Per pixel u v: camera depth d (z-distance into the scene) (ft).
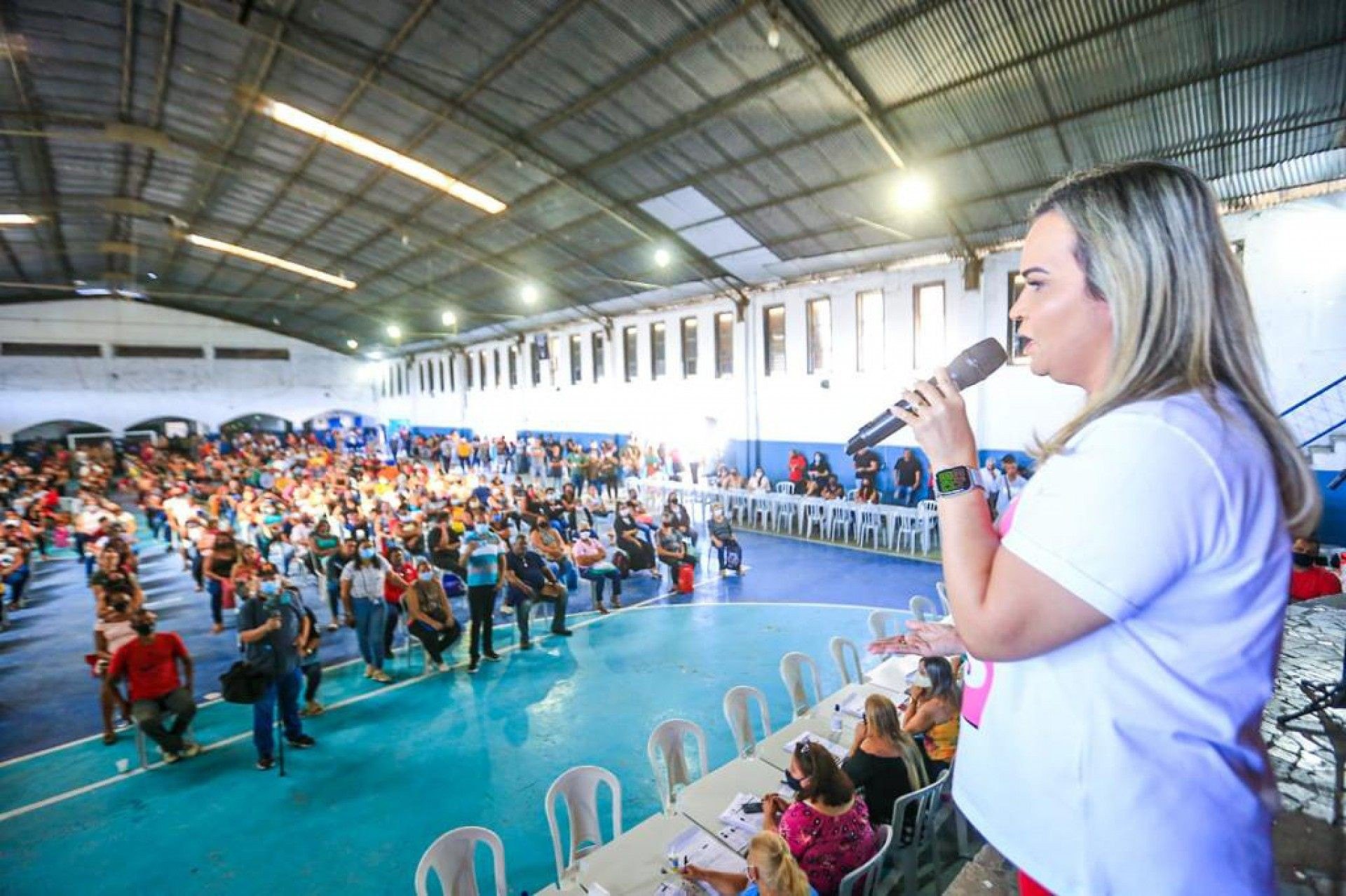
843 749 14.06
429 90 35.29
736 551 38.42
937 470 2.47
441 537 34.71
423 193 50.47
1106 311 2.21
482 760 18.85
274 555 39.78
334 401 118.42
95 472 74.38
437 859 10.37
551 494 53.42
